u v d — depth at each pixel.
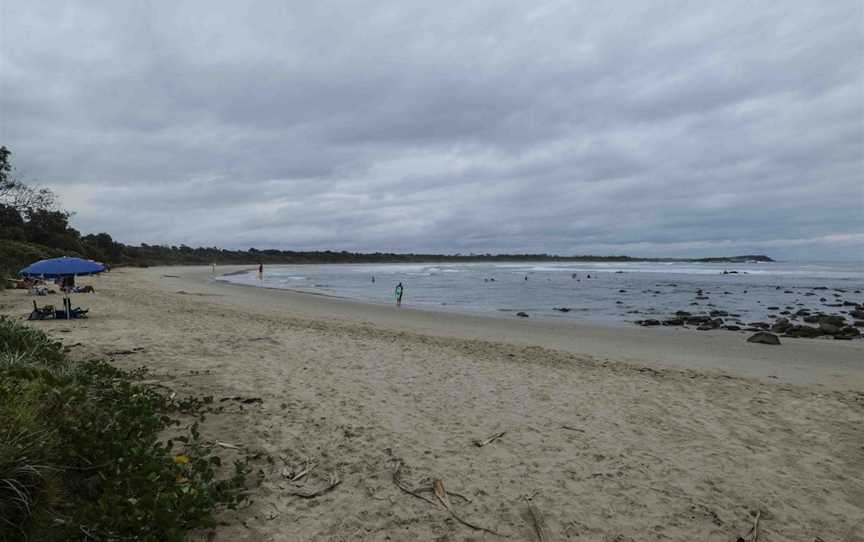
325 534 3.71
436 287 40.53
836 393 8.41
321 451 5.20
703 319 19.44
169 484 3.70
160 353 9.54
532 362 10.35
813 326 19.00
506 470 4.92
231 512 3.90
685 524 4.05
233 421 5.93
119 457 3.89
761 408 7.34
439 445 5.50
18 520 2.95
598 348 12.99
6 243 37.28
